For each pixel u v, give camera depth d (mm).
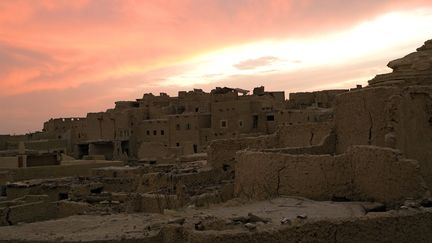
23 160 46750
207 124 63281
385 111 17000
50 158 49312
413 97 16719
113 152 68375
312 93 65500
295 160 15023
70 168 40969
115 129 69375
